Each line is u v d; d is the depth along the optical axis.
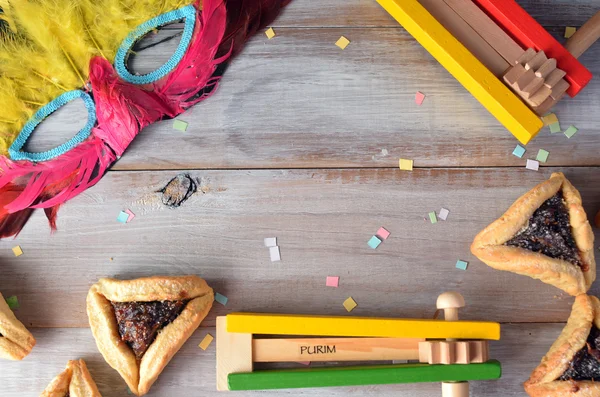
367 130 0.52
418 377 0.47
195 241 0.51
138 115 0.50
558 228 0.48
